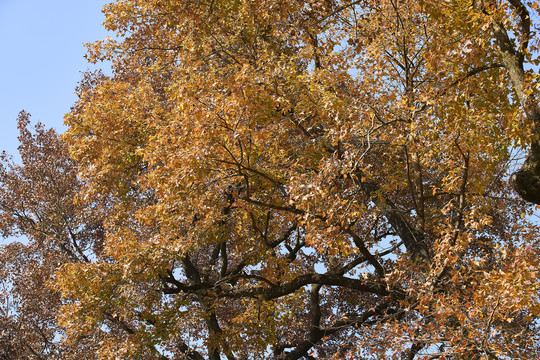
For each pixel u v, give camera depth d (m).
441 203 11.98
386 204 10.88
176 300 12.59
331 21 11.30
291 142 11.18
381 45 10.12
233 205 10.88
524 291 6.37
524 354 6.87
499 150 9.42
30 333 19.05
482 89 8.93
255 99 8.76
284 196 10.65
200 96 9.36
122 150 13.17
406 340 7.09
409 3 10.21
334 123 9.92
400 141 9.34
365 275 9.64
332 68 11.12
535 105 7.38
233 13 12.77
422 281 8.34
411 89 9.82
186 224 12.14
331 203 8.89
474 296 6.96
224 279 11.99
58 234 19.73
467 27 8.73
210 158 8.91
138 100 13.30
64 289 11.45
